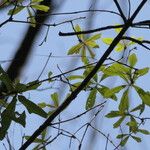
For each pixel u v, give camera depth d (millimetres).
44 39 2578
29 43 2623
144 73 2596
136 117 2693
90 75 2426
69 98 2430
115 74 2639
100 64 2422
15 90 2420
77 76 2713
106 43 2736
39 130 2422
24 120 2377
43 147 2561
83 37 2766
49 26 2568
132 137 2709
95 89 2688
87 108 2686
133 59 2633
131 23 2395
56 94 2721
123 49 2689
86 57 2738
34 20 2678
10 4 2680
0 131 2365
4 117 2377
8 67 2590
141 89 2629
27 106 2416
